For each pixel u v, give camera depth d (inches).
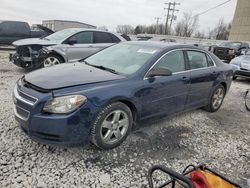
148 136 154.4
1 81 247.9
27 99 116.6
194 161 132.6
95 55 177.6
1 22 474.9
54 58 292.7
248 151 150.0
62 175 110.0
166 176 116.6
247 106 212.4
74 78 127.3
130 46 172.6
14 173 107.7
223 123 192.7
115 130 132.3
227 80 213.2
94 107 118.8
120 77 136.3
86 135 120.0
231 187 82.7
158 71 143.6
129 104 137.4
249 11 1419.8
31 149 126.3
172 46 166.1
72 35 303.3
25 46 291.6
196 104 187.9
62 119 111.3
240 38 1478.8
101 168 117.8
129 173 116.6
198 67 183.5
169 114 165.3
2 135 136.9
